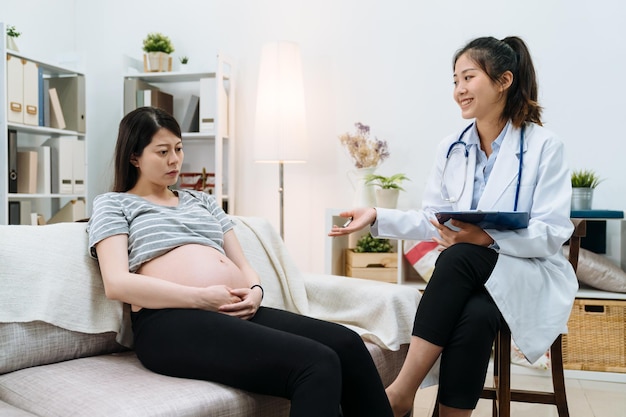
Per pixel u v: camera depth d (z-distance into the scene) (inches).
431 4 128.6
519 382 104.1
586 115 119.6
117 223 58.5
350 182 134.3
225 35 143.6
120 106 151.0
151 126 62.7
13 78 119.4
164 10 147.8
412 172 130.4
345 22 134.4
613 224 119.3
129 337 61.9
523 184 67.3
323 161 136.1
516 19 123.0
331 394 47.0
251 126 141.9
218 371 50.6
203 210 66.9
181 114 147.8
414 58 129.9
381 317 70.5
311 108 136.7
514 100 69.0
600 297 108.0
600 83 118.6
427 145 129.4
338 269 126.5
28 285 55.2
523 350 61.5
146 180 64.2
